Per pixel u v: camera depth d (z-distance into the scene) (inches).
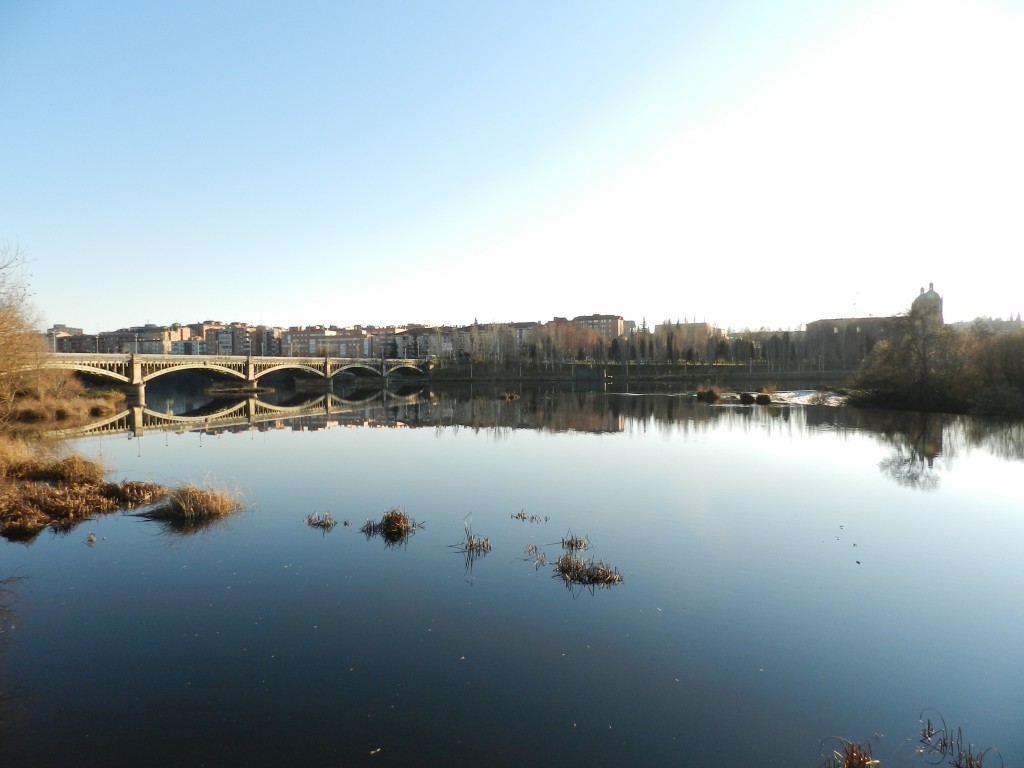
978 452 1230.9
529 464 1113.4
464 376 5236.2
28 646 405.1
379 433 1610.5
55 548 606.9
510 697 348.8
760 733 318.3
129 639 415.5
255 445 1379.2
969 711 339.6
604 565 553.6
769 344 5408.5
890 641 419.2
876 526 701.3
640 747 305.3
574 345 5644.7
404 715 331.0
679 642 414.9
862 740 313.3
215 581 520.7
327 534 660.1
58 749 301.3
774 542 637.9
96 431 1657.2
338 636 420.2
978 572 553.0
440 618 449.1
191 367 3102.9
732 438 1467.8
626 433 1579.7
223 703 341.7
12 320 1224.8
